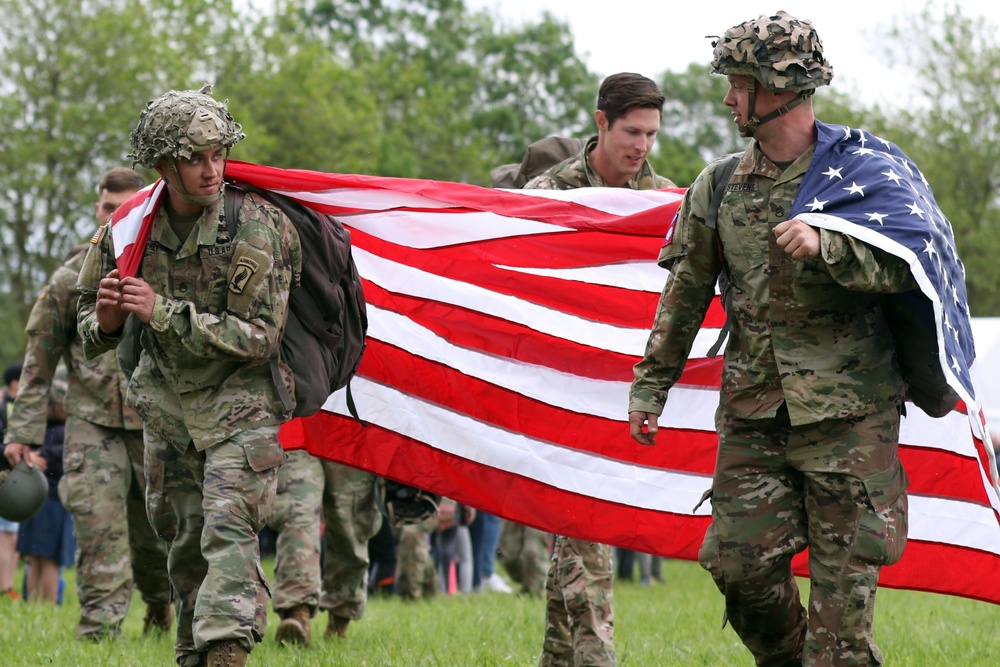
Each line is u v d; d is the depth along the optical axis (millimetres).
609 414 12141
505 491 12094
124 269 9469
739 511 8688
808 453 8500
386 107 87688
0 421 22219
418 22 103125
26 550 21391
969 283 74062
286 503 13688
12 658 12336
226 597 8922
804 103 8578
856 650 8398
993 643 13898
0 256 64062
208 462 9406
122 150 62562
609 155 12344
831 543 8430
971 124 74000
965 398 8164
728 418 8836
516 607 19031
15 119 61781
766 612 8820
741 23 8562
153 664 11797
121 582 14547
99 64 62812
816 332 8500
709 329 12047
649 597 22734
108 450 14641
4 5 62500
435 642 13867
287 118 71188
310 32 103125
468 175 83062
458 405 12219
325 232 9914
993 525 11422
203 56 69812
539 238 12164
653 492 11938
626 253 12211
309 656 12344
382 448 12195
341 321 10266
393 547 22297
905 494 8602
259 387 9539
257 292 9352
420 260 12375
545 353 12281
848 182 8227
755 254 8617
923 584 11430
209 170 9242
